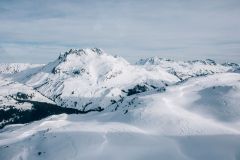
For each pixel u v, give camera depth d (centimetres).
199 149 14800
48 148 17200
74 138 17725
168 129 17725
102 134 17888
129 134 17475
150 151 15025
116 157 14700
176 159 14050
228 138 15588
